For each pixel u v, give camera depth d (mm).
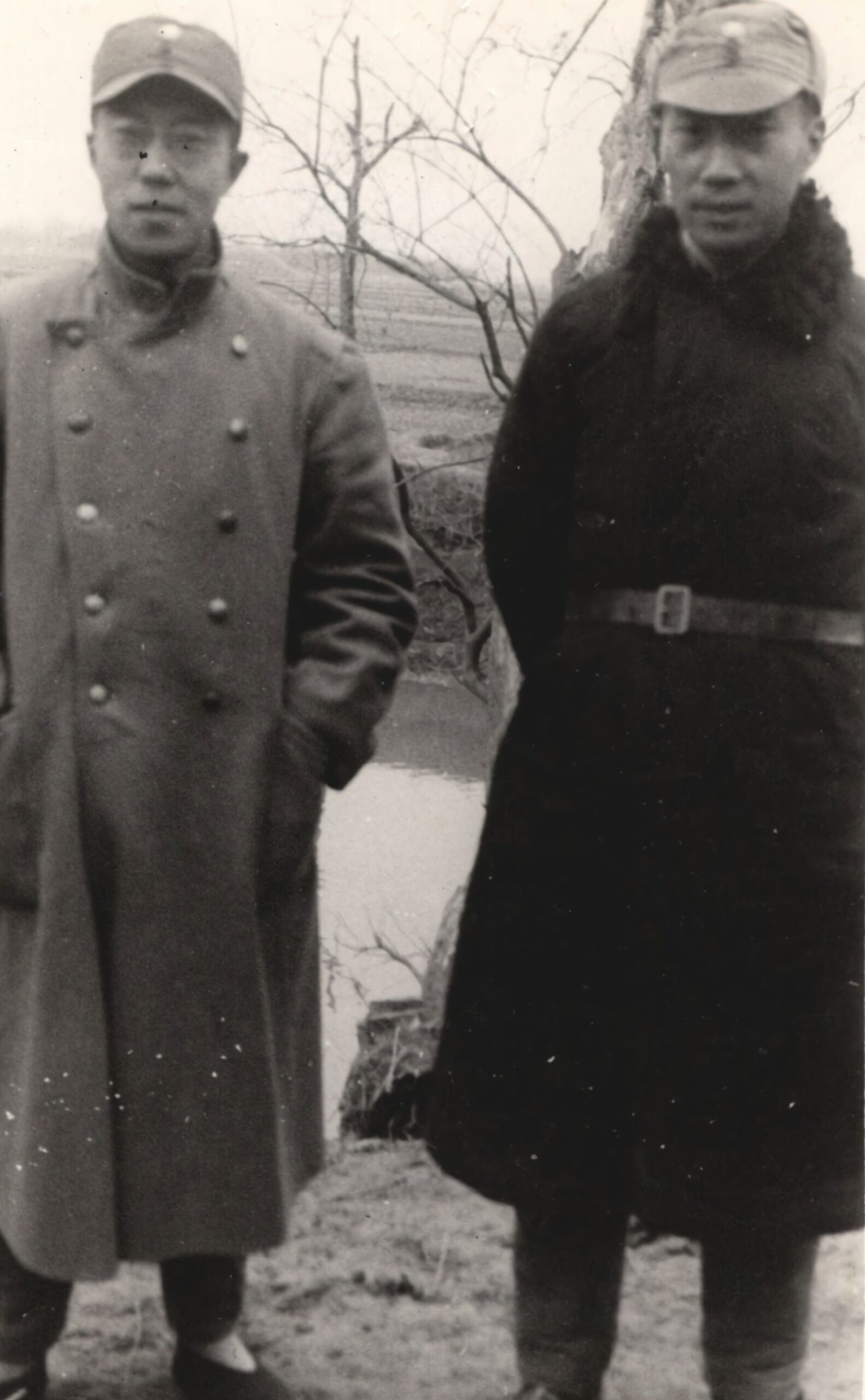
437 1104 2320
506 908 2254
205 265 2242
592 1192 2256
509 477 2307
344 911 3793
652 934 2184
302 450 2305
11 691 2217
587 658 2227
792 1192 2186
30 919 2225
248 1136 2238
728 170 2109
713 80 2102
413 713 4184
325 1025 3670
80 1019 2178
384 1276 2695
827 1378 2473
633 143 3172
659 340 2199
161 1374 2422
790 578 2164
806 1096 2180
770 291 2164
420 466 3973
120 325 2227
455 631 4336
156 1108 2203
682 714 2168
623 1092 2238
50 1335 2322
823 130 2207
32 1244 2174
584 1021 2230
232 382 2244
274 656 2266
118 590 2186
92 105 2191
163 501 2197
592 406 2236
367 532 2324
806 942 2168
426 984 3549
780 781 2158
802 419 2158
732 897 2162
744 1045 2174
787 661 2164
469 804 3814
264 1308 2623
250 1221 2240
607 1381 2479
